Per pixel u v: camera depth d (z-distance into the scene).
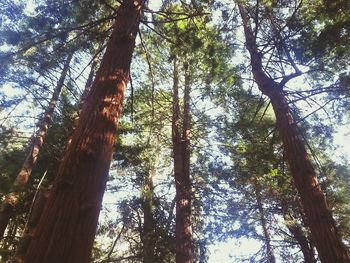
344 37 8.84
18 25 9.93
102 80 4.73
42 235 3.20
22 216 12.42
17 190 10.42
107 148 4.01
